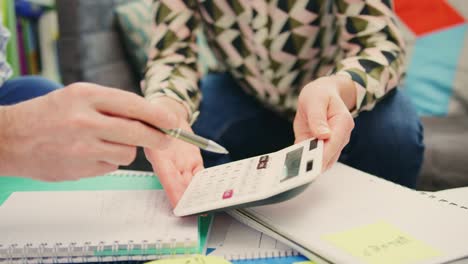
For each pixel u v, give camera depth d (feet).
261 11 2.87
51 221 1.57
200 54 4.51
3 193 1.89
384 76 2.40
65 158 1.38
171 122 1.40
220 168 1.89
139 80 5.63
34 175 1.46
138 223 1.56
